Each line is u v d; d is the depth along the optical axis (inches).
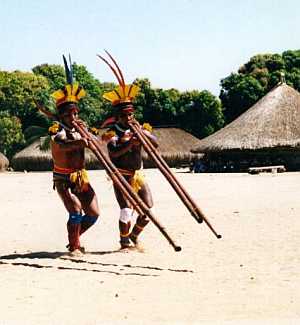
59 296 314.5
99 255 431.5
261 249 438.3
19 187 1300.4
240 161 1967.3
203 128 3538.4
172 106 3567.9
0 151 3558.1
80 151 436.5
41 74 4313.5
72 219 433.4
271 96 2032.5
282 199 783.1
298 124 1934.1
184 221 596.7
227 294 313.4
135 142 435.8
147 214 385.4
